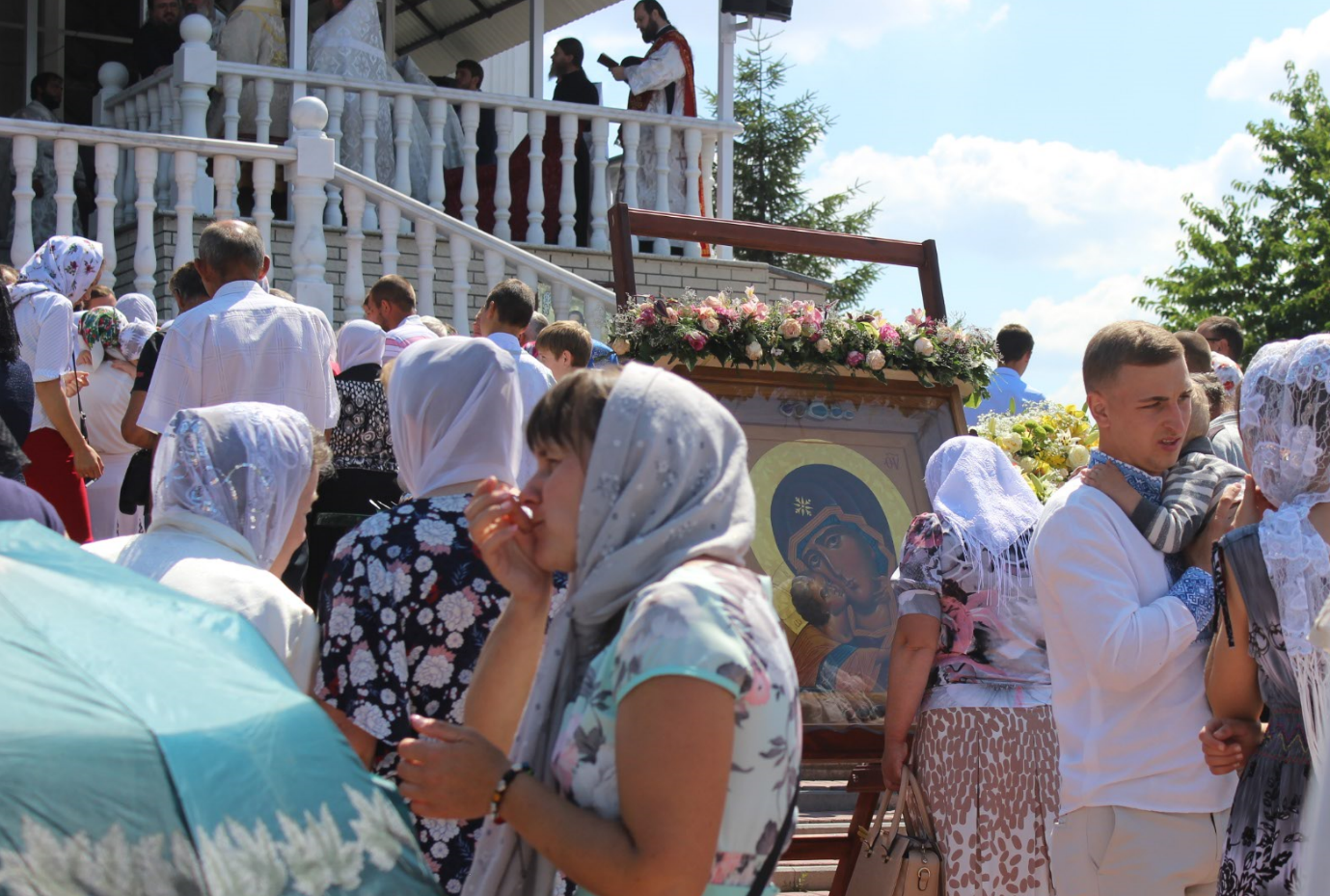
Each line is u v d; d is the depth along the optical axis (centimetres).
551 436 210
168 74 972
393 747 282
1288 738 285
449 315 948
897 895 386
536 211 1027
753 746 192
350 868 173
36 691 167
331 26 1016
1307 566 279
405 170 989
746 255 2638
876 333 472
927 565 394
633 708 187
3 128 790
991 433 561
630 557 198
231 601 268
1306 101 2370
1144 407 335
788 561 446
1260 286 2336
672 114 1091
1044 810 383
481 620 277
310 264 805
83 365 618
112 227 807
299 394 484
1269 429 292
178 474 286
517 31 1513
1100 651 314
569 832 192
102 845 160
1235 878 290
